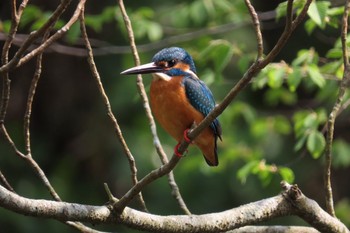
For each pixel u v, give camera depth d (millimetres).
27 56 5191
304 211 5992
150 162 14641
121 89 15320
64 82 16781
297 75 9062
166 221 5660
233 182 15273
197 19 12016
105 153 16031
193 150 14352
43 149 16625
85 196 16125
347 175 17297
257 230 6488
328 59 11500
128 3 15078
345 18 6289
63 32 5254
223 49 9969
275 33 16609
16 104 16641
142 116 15148
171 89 7195
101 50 15648
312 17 7977
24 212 5109
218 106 5199
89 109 16719
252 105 16328
